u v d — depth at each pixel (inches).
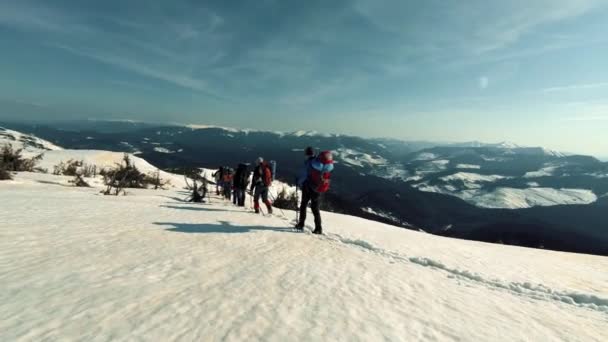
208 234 223.3
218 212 360.8
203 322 90.1
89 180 832.3
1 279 108.8
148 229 221.1
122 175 775.7
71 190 547.5
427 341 94.3
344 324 99.6
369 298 127.1
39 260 133.6
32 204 303.4
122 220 249.9
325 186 270.5
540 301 151.6
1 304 90.0
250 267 152.5
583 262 295.7
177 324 87.3
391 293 136.9
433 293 143.9
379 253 223.3
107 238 183.8
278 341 83.7
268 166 391.5
